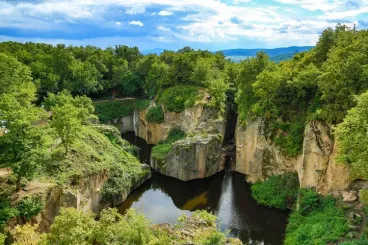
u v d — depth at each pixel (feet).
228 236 130.31
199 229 108.37
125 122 297.33
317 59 166.30
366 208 110.52
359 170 98.43
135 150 217.56
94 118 236.02
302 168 139.44
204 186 181.68
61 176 128.88
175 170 189.37
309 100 155.02
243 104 196.44
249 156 185.68
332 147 129.18
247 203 159.53
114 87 328.08
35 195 112.37
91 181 141.28
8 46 325.01
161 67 281.74
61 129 139.13
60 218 80.79
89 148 159.33
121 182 161.27
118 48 393.50
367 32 150.51
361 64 124.98
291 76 161.68
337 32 164.25
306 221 122.21
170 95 247.91
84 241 76.07
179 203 163.43
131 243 79.15
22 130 110.01
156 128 254.88
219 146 195.62
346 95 126.41
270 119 167.22
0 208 103.76
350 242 96.63
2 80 176.55
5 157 106.73
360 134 90.74
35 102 257.55
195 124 218.79
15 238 96.22
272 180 160.56
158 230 99.96
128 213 89.15
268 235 131.03
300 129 151.23
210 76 252.42
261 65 194.70
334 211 117.80
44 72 266.36
